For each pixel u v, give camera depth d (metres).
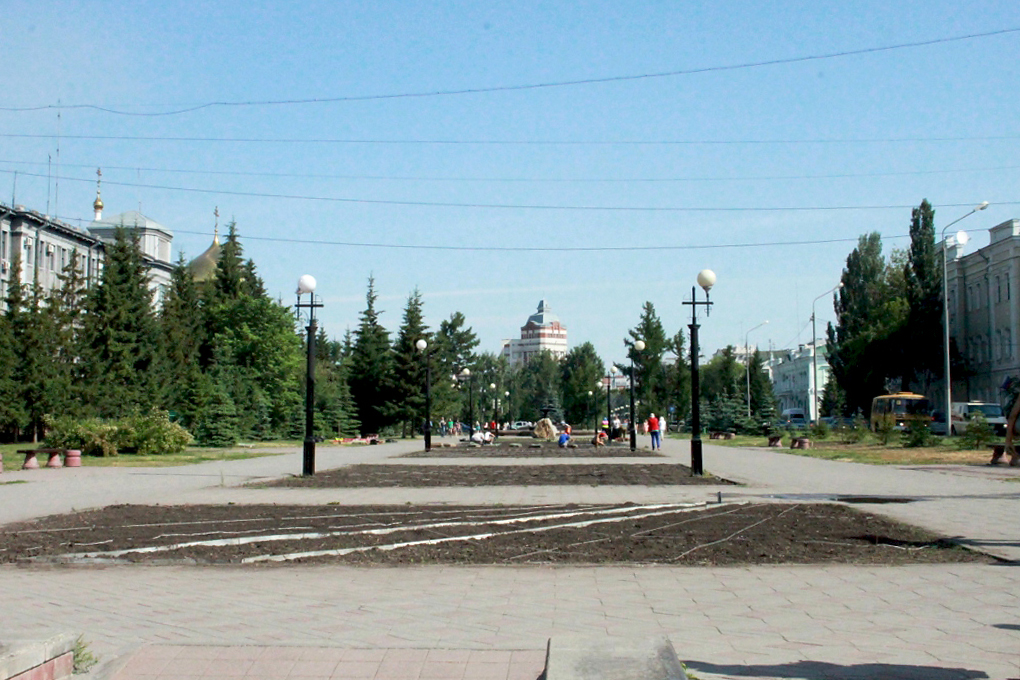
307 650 6.63
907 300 75.38
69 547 11.79
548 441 60.09
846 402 81.00
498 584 9.23
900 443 45.38
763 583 9.24
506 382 125.06
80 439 36.59
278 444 55.06
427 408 44.25
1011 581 9.28
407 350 77.81
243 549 11.55
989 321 71.69
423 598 8.57
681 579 9.48
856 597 8.55
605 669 4.61
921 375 81.19
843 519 14.53
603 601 8.41
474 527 13.68
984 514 15.12
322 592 8.86
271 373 71.81
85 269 71.56
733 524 13.95
